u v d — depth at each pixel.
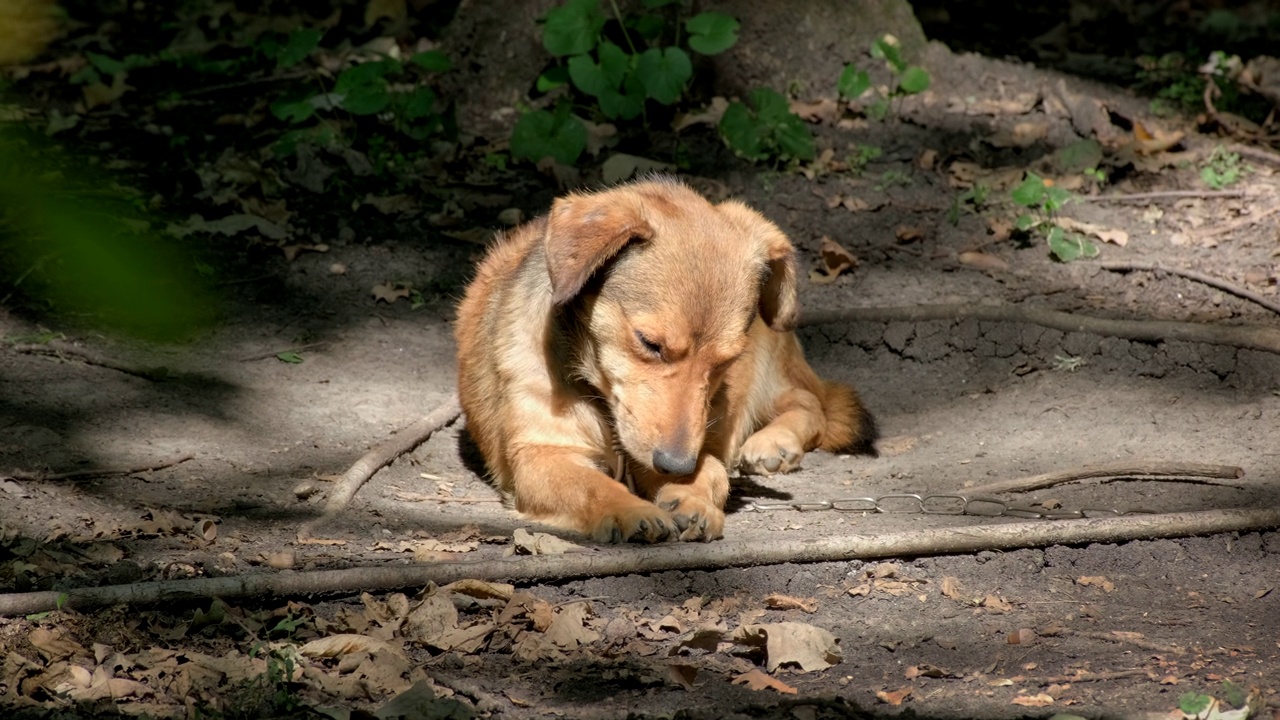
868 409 7.76
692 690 4.03
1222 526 5.25
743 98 11.15
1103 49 14.04
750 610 4.73
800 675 4.21
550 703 3.92
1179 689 3.97
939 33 14.10
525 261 6.22
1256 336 7.45
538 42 11.07
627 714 3.80
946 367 8.16
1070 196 9.58
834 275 8.99
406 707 3.76
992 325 8.14
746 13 11.10
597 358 5.54
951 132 10.84
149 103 11.04
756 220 5.79
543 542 5.10
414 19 12.54
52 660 3.98
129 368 7.11
